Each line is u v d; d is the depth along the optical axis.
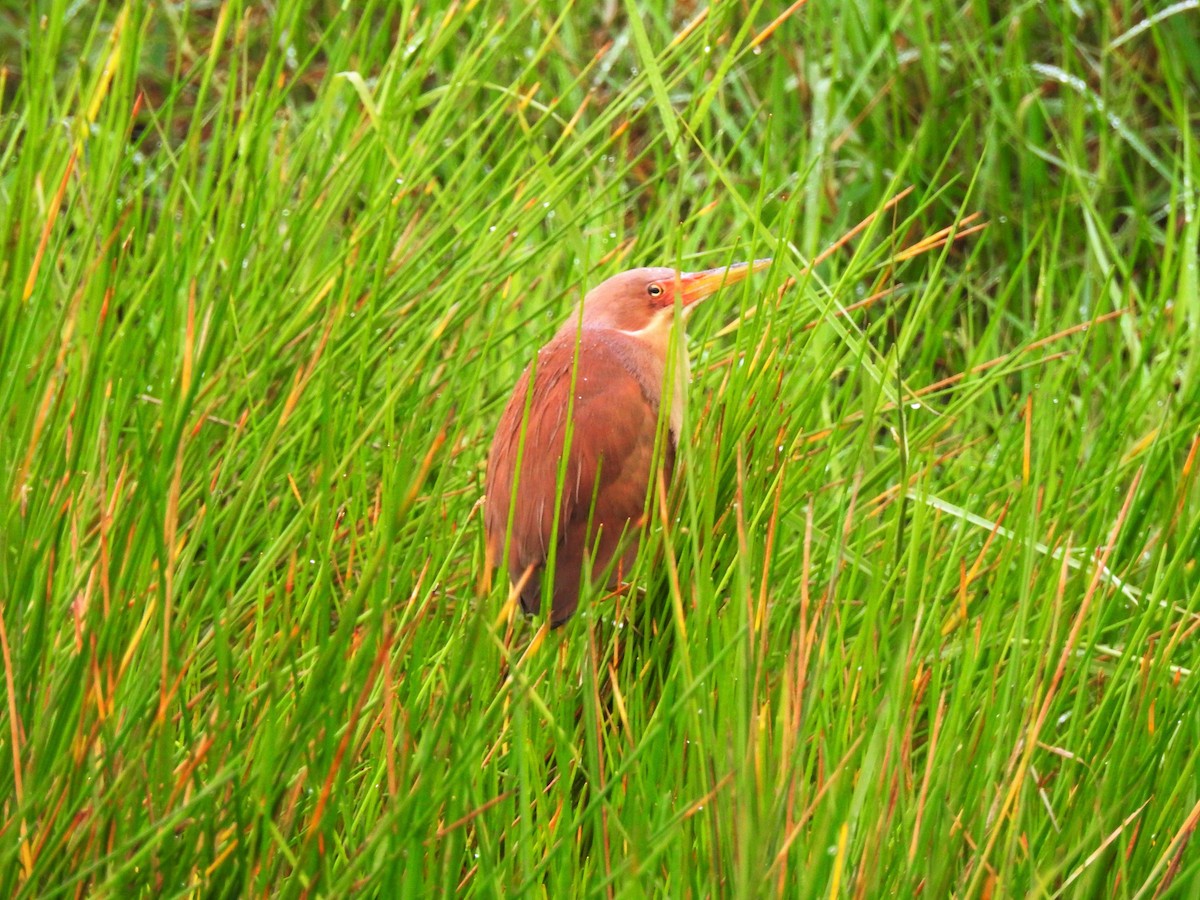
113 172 6.00
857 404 6.76
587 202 7.13
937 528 5.46
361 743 4.48
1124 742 4.78
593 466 5.72
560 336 6.15
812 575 5.80
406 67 7.10
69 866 4.17
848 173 9.34
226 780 3.94
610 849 4.50
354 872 3.98
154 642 4.46
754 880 3.89
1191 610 5.51
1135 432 7.14
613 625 5.58
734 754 4.17
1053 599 5.11
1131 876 4.59
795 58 9.36
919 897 4.32
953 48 9.24
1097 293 8.45
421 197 6.98
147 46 10.60
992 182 8.93
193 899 4.24
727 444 5.51
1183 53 9.31
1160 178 9.48
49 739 4.30
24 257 5.58
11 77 10.78
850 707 4.62
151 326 6.21
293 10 6.48
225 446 5.89
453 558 6.20
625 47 9.77
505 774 4.79
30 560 4.64
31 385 5.35
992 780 4.46
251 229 6.13
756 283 7.84
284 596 5.08
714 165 5.73
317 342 6.29
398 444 5.96
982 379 6.67
